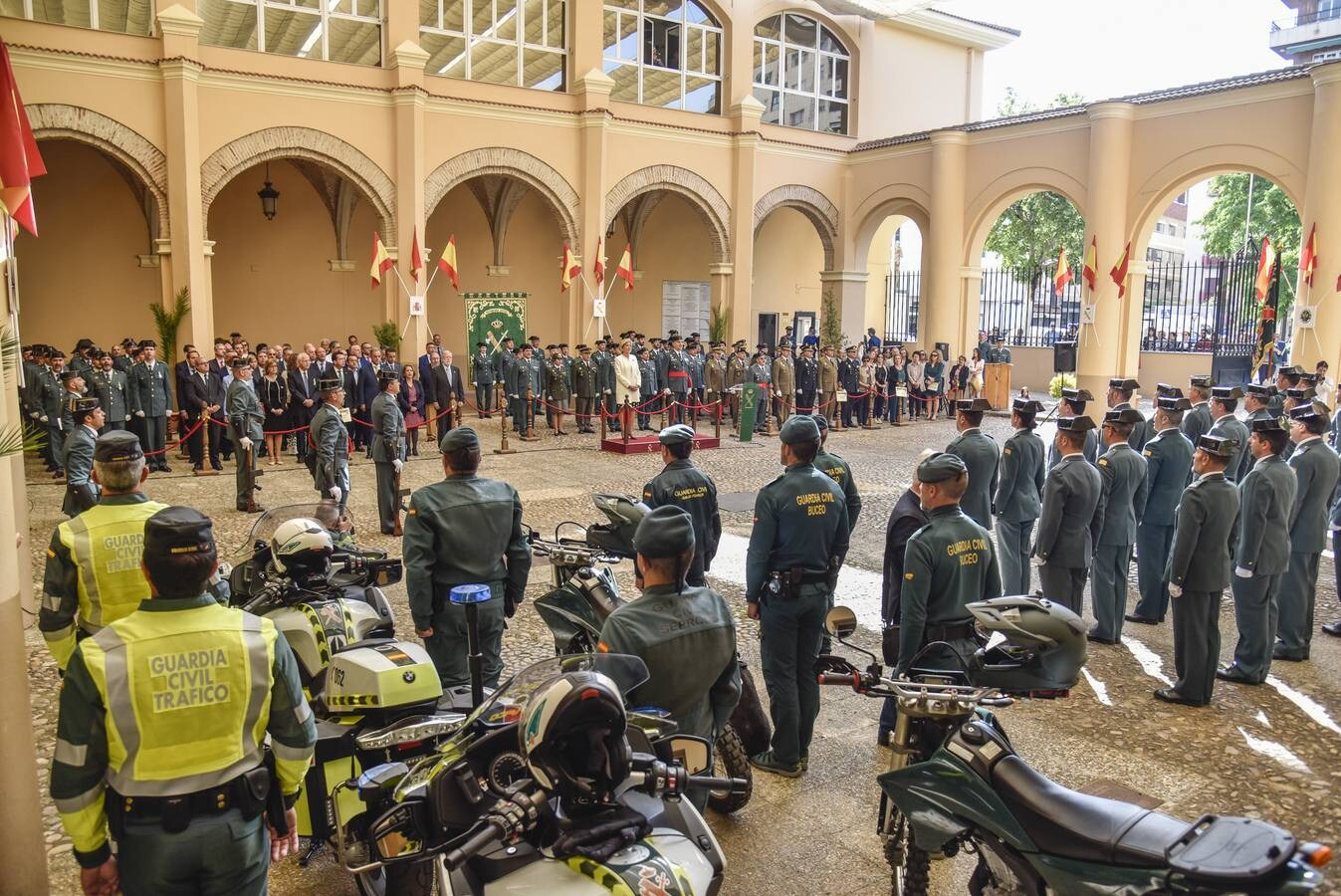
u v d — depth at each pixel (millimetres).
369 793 3494
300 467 15820
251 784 2898
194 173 17422
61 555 4430
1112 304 21344
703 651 3605
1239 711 6414
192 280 17469
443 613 5141
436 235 25141
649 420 20953
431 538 5066
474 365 21750
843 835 4793
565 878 2623
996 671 3523
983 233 24656
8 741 3779
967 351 25172
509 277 26234
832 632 3889
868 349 24578
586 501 12883
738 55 24656
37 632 7492
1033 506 8289
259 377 16531
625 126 22688
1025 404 8281
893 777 3418
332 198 23328
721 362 21609
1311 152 17828
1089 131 21578
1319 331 17766
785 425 5391
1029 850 2957
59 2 17109
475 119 20625
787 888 4324
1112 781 5320
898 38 28125
